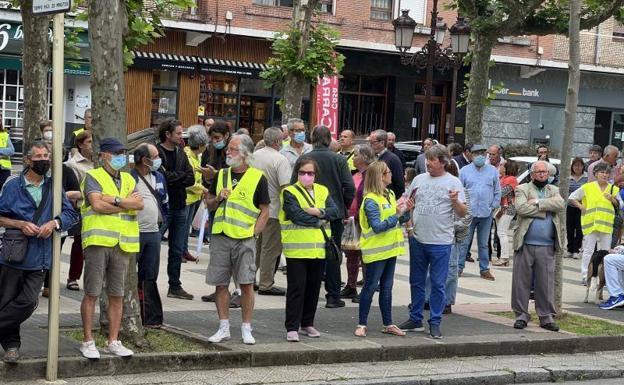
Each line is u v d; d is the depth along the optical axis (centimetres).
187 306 1169
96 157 922
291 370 948
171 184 1188
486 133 3572
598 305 1417
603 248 1580
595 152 1995
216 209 983
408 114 3412
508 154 3406
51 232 833
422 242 1100
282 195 1023
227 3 3012
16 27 2761
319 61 1902
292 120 1355
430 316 1105
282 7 3120
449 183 1095
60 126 835
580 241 1978
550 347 1146
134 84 2927
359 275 1513
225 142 1359
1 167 1455
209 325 1060
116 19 921
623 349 1209
